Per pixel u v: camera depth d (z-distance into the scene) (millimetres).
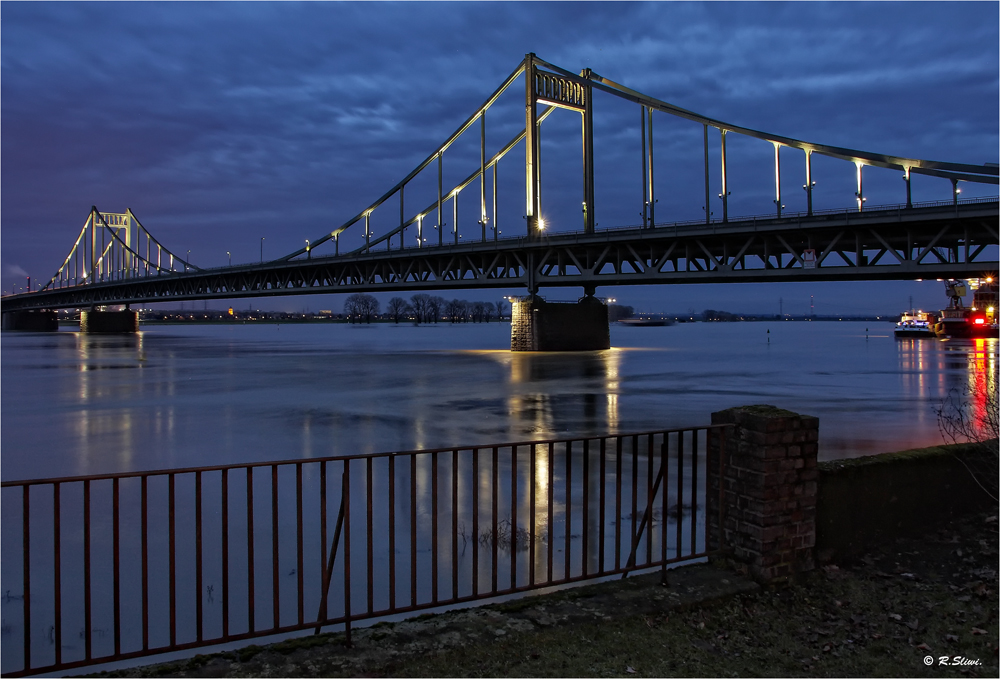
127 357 78188
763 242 58094
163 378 49938
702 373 49812
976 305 115250
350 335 175125
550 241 72125
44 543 13344
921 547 6926
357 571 11000
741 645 5090
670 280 62719
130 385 44906
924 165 50406
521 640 4945
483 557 11141
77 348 101500
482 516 13547
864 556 6699
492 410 30422
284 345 111438
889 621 5531
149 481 17891
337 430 25516
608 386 40719
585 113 79000
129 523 14367
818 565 6398
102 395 38906
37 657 8781
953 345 95000
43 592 10977
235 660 4648
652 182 70625
